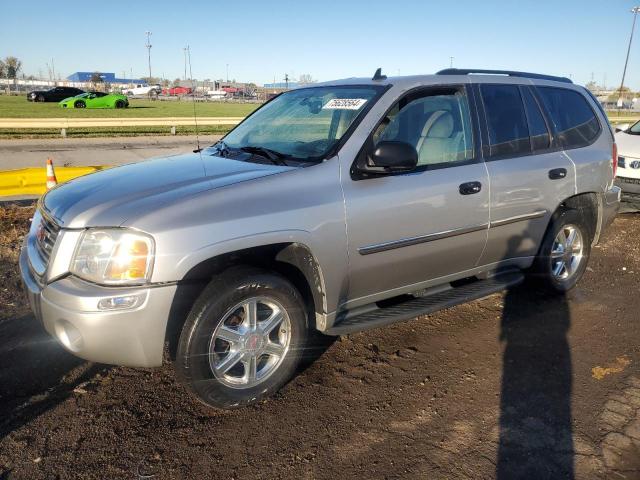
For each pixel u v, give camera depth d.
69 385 3.32
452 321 4.37
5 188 8.71
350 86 3.96
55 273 2.82
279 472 2.65
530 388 3.42
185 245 2.70
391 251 3.48
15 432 2.87
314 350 3.83
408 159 3.20
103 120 22.34
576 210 4.70
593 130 4.94
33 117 27.69
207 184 3.02
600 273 5.65
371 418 3.09
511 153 4.17
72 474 2.59
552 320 4.43
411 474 2.65
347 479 2.61
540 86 4.58
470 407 3.21
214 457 2.74
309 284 3.25
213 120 25.17
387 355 3.79
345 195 3.23
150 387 3.35
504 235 4.16
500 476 2.65
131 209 2.79
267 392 3.19
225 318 2.93
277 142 3.75
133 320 2.68
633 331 4.27
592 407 3.23
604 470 2.70
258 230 2.89
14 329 3.99
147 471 2.63
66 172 9.17
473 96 4.04
